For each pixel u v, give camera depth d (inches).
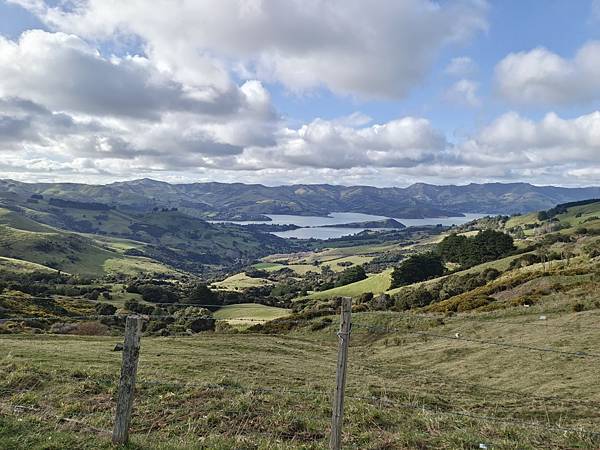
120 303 3353.8
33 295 2952.8
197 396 492.4
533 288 1919.3
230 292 4347.9
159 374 716.0
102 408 452.8
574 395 725.3
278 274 7490.2
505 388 827.4
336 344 1482.5
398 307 2837.1
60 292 3393.2
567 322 1209.4
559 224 6560.0
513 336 1206.9
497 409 644.1
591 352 943.7
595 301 1352.1
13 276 4746.6
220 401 466.9
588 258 2469.2
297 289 5206.7
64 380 545.3
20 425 352.8
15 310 2181.3
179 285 5502.0
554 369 882.1
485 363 1021.8
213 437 361.4
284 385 732.7
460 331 1390.3
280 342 1435.8
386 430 424.5
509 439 414.9
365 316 1809.8
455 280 3166.8
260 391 550.9
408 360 1202.6
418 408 557.0
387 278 4252.0
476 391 807.1
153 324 2166.6
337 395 302.7
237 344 1286.9
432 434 412.5
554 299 1544.0
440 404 667.4
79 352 890.1
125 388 315.9
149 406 457.1
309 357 1190.3
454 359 1120.8
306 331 1835.6
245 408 448.5
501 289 2117.4
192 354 1014.4
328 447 351.9
